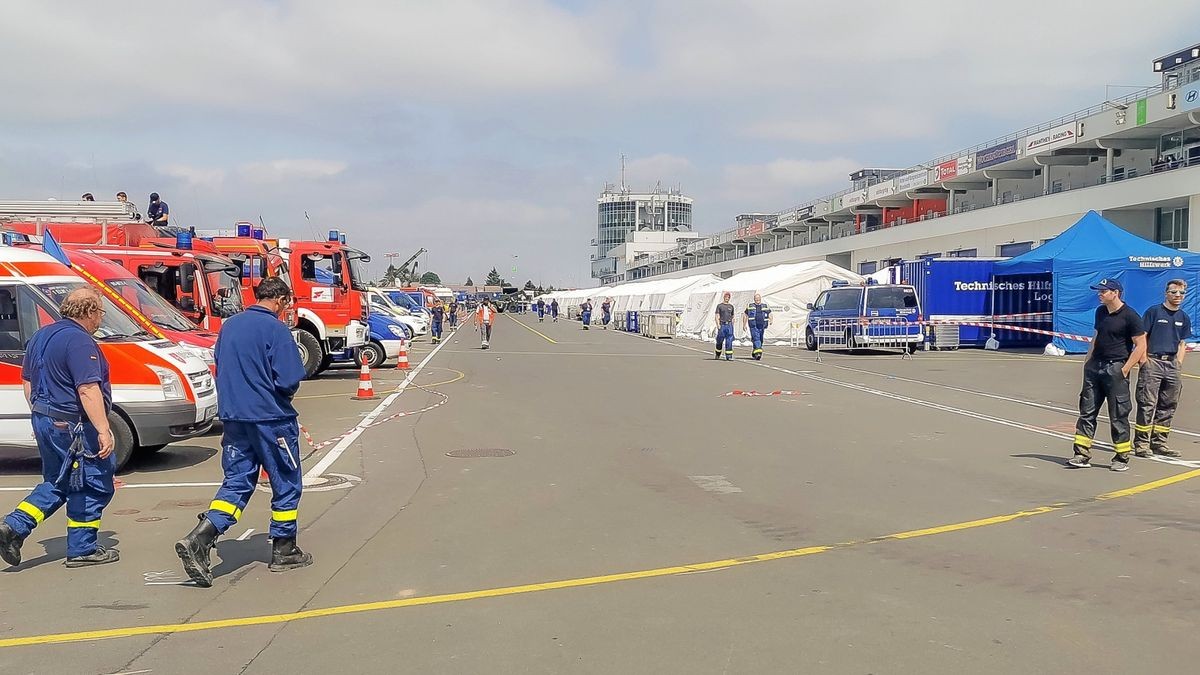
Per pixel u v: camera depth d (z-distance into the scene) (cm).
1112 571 606
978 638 486
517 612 532
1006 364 2459
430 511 791
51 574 616
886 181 6406
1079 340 2656
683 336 4591
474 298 14238
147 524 758
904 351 2912
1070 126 4409
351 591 574
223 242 1945
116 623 518
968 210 5300
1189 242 3697
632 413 1457
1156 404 1057
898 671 443
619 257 17462
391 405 1609
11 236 1128
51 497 630
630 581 589
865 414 1437
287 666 454
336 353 2158
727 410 1492
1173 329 1039
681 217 19088
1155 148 4300
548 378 2128
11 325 958
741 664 452
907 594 561
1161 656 461
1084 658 459
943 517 759
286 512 615
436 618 522
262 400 594
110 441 632
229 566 632
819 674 440
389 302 3959
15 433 955
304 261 2097
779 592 566
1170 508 789
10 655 470
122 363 972
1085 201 4241
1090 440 981
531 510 791
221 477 968
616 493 857
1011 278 3144
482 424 1341
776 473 953
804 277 3672
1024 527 725
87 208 1691
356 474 966
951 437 1197
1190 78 4609
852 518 757
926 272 3084
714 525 735
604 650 472
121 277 1188
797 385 1925
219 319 1598
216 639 492
